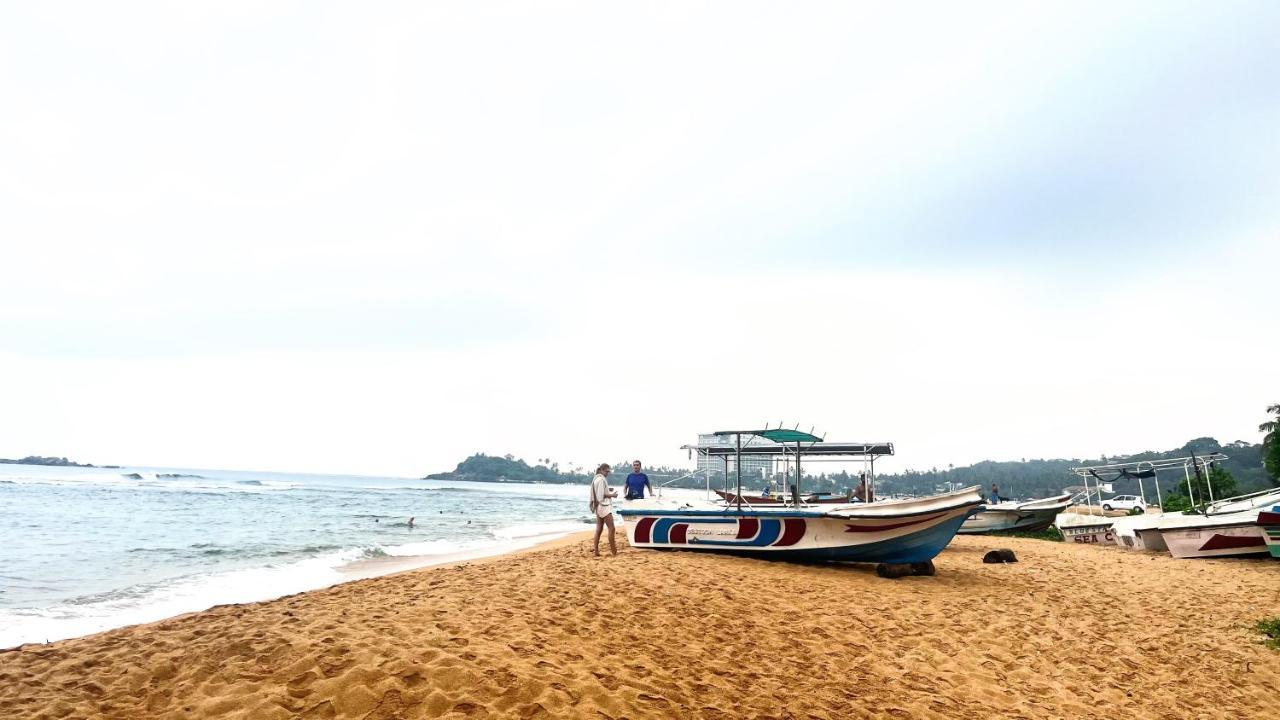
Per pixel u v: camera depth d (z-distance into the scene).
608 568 10.09
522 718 4.07
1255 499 20.02
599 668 5.15
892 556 11.45
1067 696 5.74
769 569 10.98
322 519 29.92
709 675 5.34
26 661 5.20
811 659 6.07
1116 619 8.69
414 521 30.83
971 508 10.88
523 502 67.06
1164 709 5.62
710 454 17.94
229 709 4.05
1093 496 47.78
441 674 4.55
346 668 4.62
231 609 7.11
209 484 69.31
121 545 17.77
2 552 15.70
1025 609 8.96
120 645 5.57
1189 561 15.11
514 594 7.71
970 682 5.89
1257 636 8.00
